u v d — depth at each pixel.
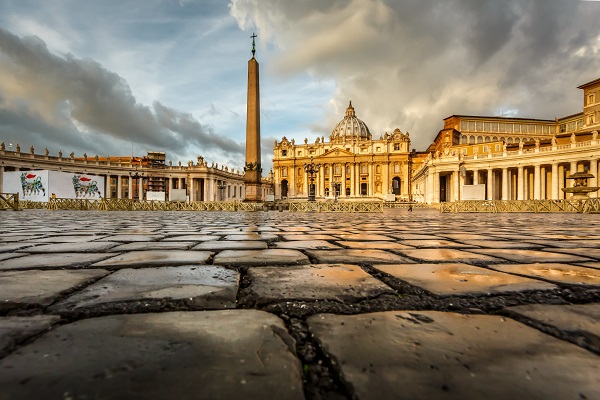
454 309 1.61
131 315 1.48
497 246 4.34
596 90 54.38
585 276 2.38
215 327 1.33
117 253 3.55
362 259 3.18
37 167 59.50
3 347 1.13
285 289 1.99
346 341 1.20
